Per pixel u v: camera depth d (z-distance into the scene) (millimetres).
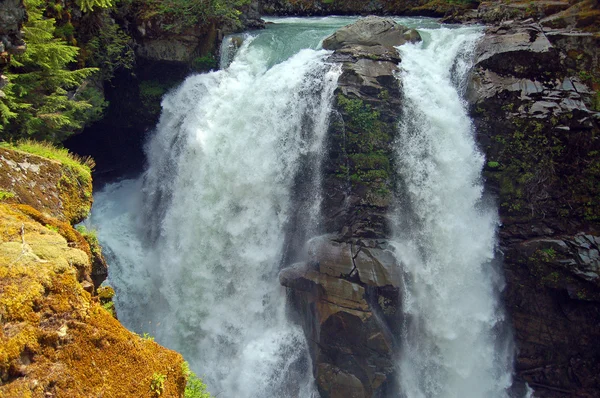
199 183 15867
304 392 13930
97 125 18969
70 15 15383
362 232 13867
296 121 15219
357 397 13180
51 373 5152
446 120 14914
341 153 14516
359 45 15984
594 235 14078
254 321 14648
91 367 5523
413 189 14500
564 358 14656
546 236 14484
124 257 16656
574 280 13977
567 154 14305
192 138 16281
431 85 15312
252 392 13922
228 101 16438
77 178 9555
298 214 14828
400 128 14688
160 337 15148
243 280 14930
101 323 5887
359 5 24344
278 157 15250
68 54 13484
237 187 15430
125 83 18719
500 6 18953
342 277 13297
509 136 14664
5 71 11656
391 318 13367
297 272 13883
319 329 13344
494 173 14844
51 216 8484
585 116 14070
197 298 15164
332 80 14852
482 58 15266
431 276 14156
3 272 5465
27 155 8719
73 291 5801
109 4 15961
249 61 17359
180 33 18078
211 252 15312
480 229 14734
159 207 17203
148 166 18438
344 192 14367
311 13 24656
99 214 17938
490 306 14734
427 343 14102
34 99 13117
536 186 14570
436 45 16359
